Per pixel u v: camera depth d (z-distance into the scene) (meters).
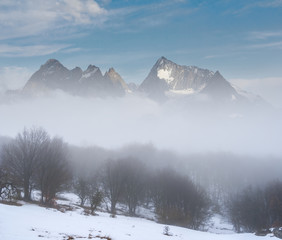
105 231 25.41
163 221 67.38
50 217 29.31
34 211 32.38
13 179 47.28
